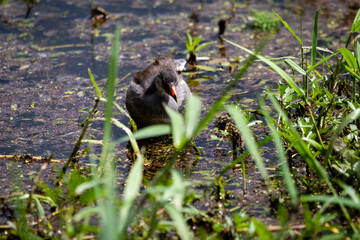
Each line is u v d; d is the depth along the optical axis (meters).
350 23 14.06
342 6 15.46
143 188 6.97
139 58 12.41
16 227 5.66
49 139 8.76
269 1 16.22
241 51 12.85
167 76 8.98
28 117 9.63
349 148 7.06
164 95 9.16
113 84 5.20
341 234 5.14
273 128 6.68
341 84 8.86
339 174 6.73
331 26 13.91
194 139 8.80
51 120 9.53
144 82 9.30
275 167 7.61
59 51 12.81
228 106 5.49
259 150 8.20
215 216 6.17
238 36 13.79
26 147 8.44
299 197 6.64
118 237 4.53
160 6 16.23
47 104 10.21
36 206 6.35
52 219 6.12
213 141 8.71
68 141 8.70
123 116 9.86
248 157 8.01
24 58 12.38
